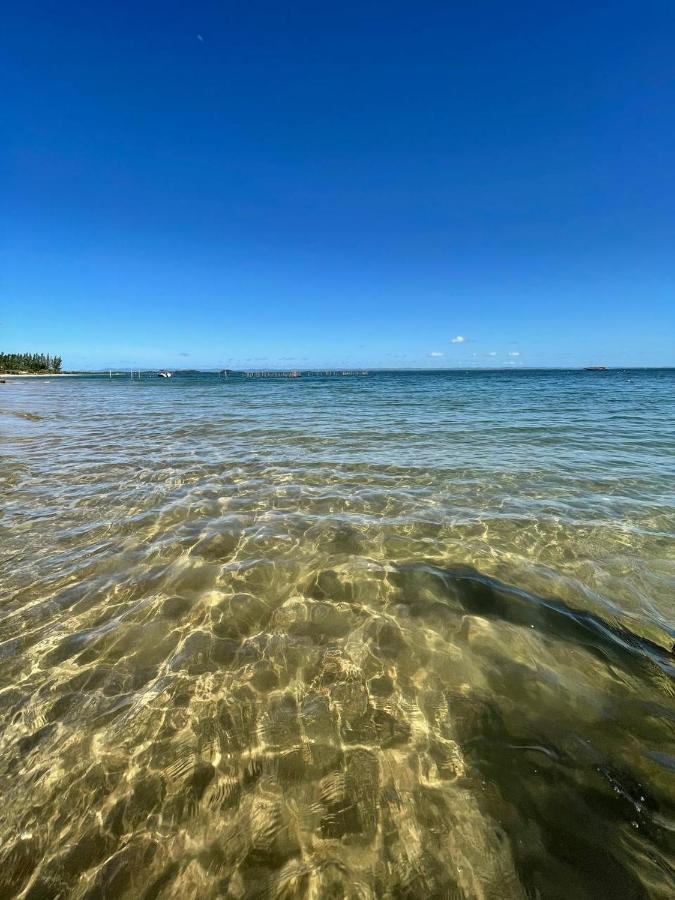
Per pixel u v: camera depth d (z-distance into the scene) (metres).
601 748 2.38
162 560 4.62
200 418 17.98
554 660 3.11
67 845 1.94
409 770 2.27
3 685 2.83
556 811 2.04
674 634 3.46
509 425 15.04
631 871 1.81
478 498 6.89
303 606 3.79
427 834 1.97
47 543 5.04
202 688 2.84
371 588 4.09
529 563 4.65
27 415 19.23
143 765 2.30
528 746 2.40
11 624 3.48
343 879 1.81
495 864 1.84
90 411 21.41
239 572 4.38
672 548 5.06
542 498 6.88
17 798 2.12
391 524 5.74
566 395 31.39
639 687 2.85
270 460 9.55
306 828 2.01
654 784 2.17
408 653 3.19
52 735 2.46
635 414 18.23
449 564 4.61
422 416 18.17
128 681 2.88
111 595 3.92
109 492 7.07
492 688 2.84
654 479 7.96
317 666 3.05
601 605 3.85
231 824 2.03
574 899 1.71
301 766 2.30
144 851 1.91
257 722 2.58
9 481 7.69
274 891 1.77
